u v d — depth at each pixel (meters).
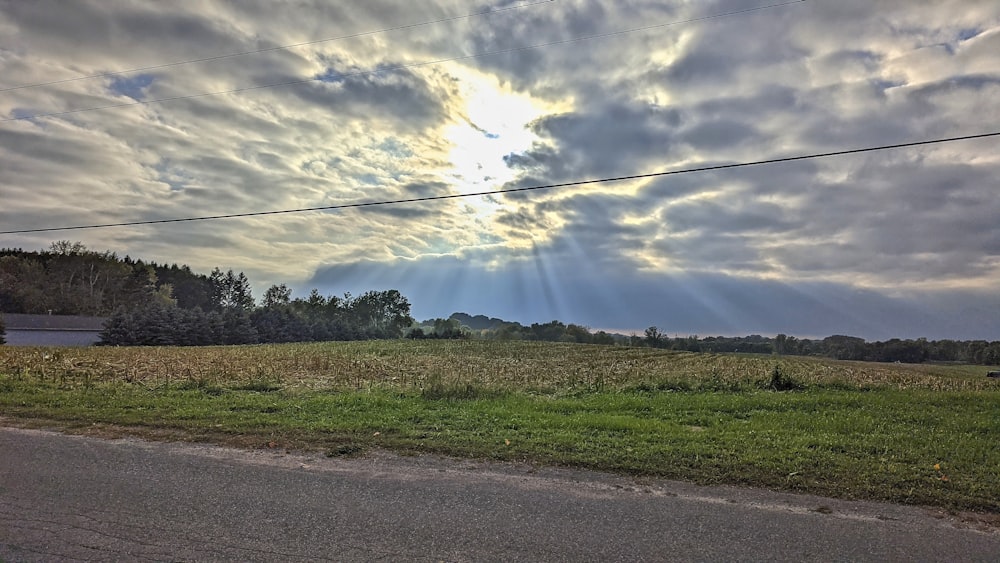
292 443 7.81
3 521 4.83
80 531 4.66
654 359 41.09
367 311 112.56
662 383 15.88
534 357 41.81
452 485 6.08
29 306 83.19
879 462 7.26
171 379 16.31
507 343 68.06
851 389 15.70
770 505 5.65
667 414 10.88
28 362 21.03
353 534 4.70
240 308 77.81
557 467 6.85
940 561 4.46
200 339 66.81
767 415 10.85
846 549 4.63
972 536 4.98
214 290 127.19
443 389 13.08
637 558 4.36
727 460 7.17
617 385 16.30
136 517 4.98
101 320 74.81
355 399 11.80
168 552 4.30
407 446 7.71
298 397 12.35
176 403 10.98
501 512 5.28
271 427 8.74
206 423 8.95
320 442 7.88
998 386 19.72
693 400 12.73
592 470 6.77
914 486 6.28
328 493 5.73
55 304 86.94
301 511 5.21
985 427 9.91
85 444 7.58
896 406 12.21
